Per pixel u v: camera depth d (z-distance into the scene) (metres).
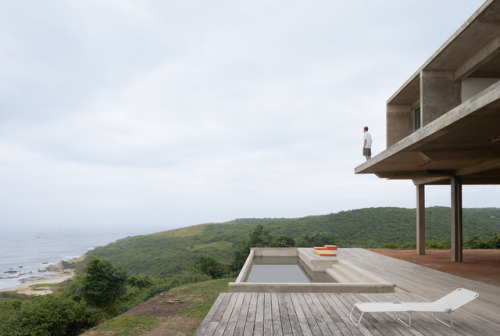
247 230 80.19
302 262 14.96
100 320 14.32
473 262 11.60
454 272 9.08
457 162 9.85
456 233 11.97
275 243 35.12
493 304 5.41
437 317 4.63
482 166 10.30
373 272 9.01
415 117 12.54
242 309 5.18
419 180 14.86
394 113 12.79
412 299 5.83
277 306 5.37
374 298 5.93
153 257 66.94
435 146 7.72
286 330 4.11
